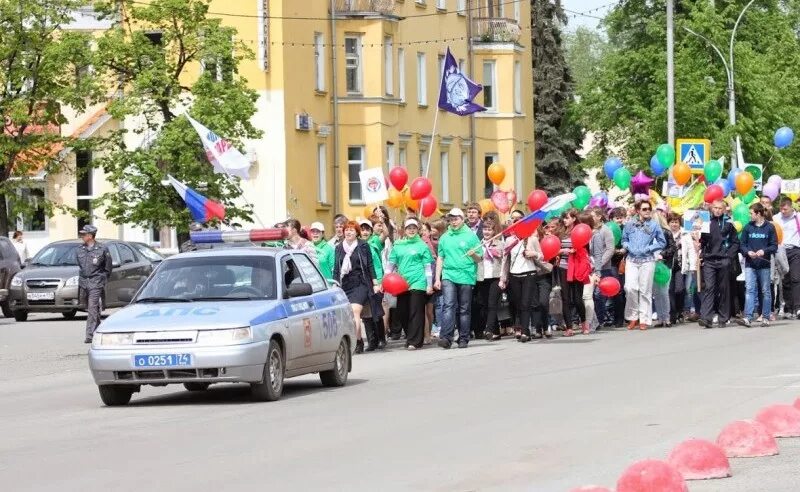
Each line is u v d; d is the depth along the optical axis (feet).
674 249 111.75
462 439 51.85
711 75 222.07
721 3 255.09
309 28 193.26
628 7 253.03
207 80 159.53
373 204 120.98
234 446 51.57
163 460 48.70
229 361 64.18
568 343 97.04
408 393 67.92
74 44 166.20
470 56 236.63
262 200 186.39
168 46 163.43
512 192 123.24
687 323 115.55
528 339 99.19
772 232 107.14
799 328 104.53
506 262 99.45
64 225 215.72
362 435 53.52
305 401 65.98
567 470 44.93
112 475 45.85
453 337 100.58
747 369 74.49
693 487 41.39
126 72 165.48
